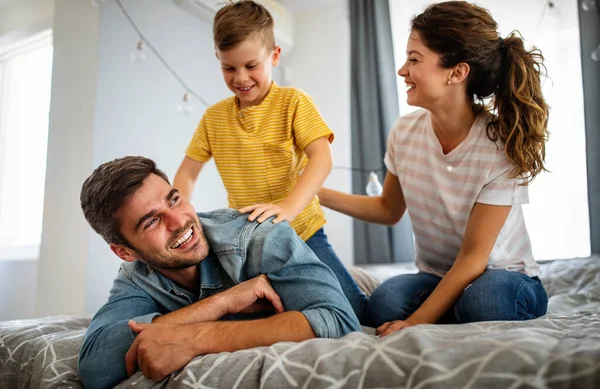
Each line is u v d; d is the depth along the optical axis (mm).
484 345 657
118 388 833
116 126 2082
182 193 1442
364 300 1373
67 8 2152
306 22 3250
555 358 604
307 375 694
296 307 893
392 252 2748
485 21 1208
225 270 992
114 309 956
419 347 676
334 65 3137
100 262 2000
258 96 1386
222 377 747
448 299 1094
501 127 1181
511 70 1178
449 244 1312
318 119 1354
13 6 2697
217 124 1445
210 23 2645
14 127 2887
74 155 2035
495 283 1086
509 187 1182
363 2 2967
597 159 2338
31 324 1240
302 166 1426
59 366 962
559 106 2465
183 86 2443
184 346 817
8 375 1077
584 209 2389
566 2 2500
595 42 2387
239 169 1396
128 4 2174
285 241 961
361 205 1489
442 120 1266
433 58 1193
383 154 2828
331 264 1356
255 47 1306
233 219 1059
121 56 2129
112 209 929
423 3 2855
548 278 1854
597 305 1543
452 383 612
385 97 2818
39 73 2838
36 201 2750
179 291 1026
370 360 684
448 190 1255
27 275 2475
